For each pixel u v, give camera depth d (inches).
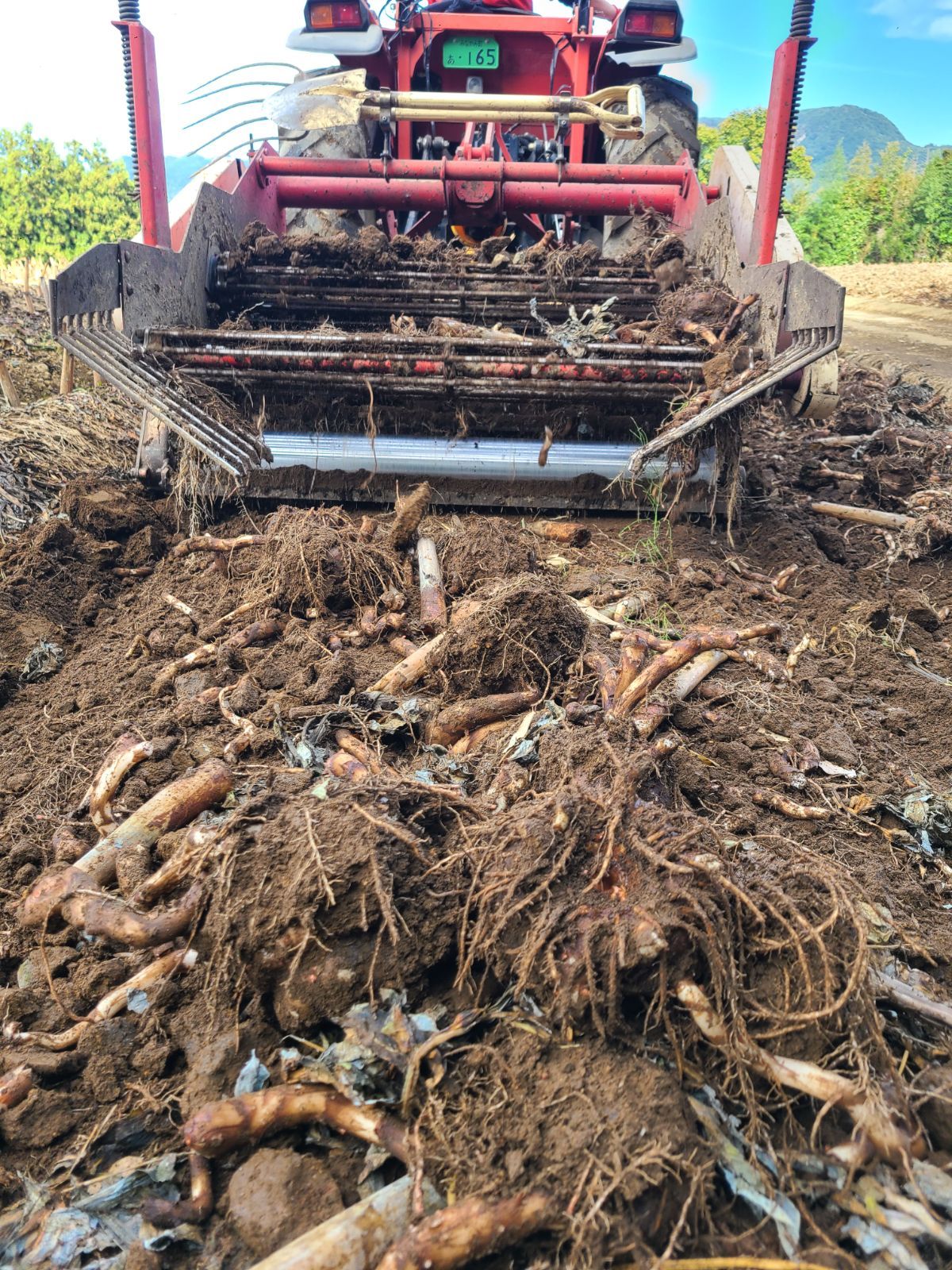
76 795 119.7
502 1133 72.9
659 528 206.8
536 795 97.2
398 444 205.8
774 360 190.9
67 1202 74.9
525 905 82.0
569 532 197.8
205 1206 74.3
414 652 142.9
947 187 1149.7
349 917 82.0
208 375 196.9
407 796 92.6
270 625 154.7
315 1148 78.0
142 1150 79.7
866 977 82.3
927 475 250.4
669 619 166.4
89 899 89.6
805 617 175.8
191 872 89.0
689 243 260.4
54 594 177.8
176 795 102.9
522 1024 80.7
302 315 244.5
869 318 613.0
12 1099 82.0
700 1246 68.4
